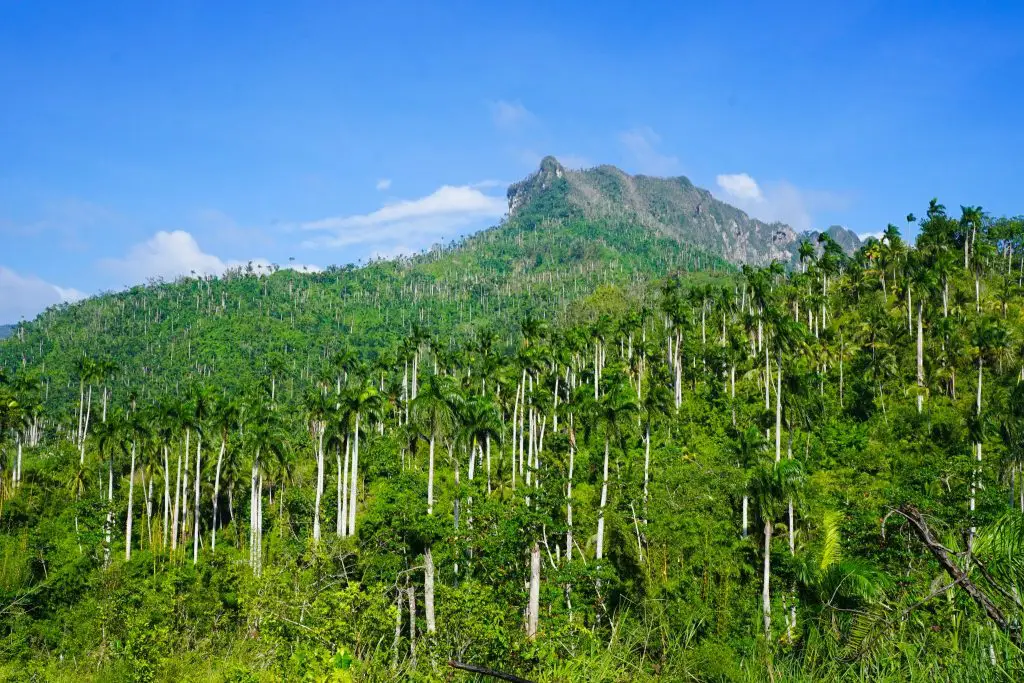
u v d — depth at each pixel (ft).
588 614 82.74
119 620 100.63
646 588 96.53
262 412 178.40
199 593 121.49
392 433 210.79
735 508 119.85
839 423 180.45
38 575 150.71
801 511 104.78
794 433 179.63
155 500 212.02
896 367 207.72
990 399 175.32
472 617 48.91
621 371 228.84
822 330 260.01
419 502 106.93
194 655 71.46
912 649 11.57
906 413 178.70
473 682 20.49
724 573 96.37
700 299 289.94
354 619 52.26
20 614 105.70
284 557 128.26
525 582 88.33
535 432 207.62
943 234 273.95
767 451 155.84
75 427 330.95
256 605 75.82
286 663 38.78
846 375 213.66
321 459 168.76
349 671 25.20
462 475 164.55
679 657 15.46
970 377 196.44
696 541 101.71
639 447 170.81
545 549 97.86
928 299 238.48
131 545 184.96
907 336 223.51
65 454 237.04
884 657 11.99
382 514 108.88
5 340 645.51
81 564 145.89
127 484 217.97
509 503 98.22
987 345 185.06
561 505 101.91
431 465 134.72
